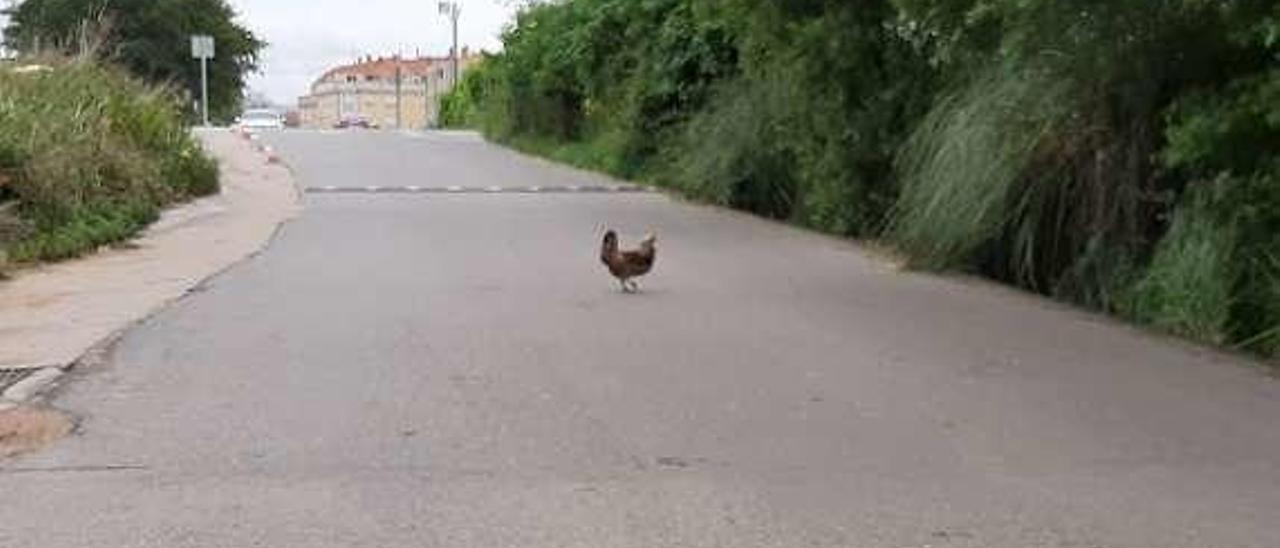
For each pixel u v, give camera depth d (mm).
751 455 7676
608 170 30688
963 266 15156
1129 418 8594
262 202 23344
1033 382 9602
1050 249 14039
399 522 6516
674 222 20969
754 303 12992
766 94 22406
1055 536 6355
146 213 19703
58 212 17203
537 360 10211
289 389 9227
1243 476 7355
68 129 19297
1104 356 10594
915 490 7051
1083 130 13398
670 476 7258
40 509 6711
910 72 17547
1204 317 11258
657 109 28766
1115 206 13148
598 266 15539
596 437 8031
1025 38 11703
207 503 6797
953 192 14922
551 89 37844
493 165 33250
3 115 18016
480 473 7305
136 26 65438
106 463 7496
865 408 8789
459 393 9117
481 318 12000
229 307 12516
